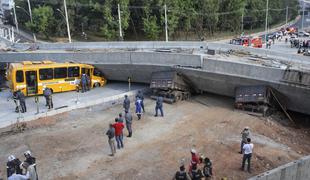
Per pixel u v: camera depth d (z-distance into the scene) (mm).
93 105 28625
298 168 15438
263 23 119125
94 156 20016
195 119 25812
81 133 23234
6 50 37500
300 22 133625
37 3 93625
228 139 22359
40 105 27797
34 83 29469
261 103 26453
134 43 37500
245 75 26875
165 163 19141
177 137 22578
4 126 23953
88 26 90438
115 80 35281
